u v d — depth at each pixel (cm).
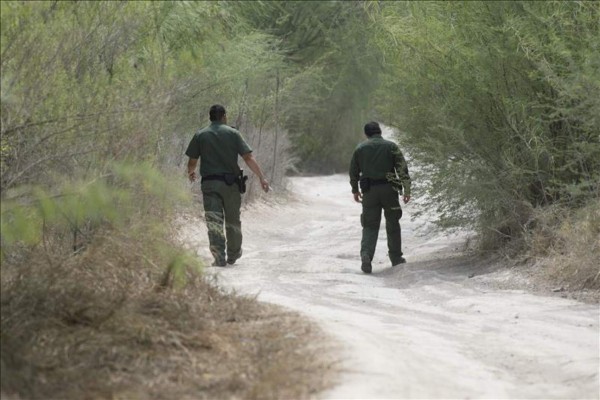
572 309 1673
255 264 2417
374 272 2430
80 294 1212
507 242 2289
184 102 1861
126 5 1523
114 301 1222
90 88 1417
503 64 2278
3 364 1029
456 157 2353
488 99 2320
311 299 1769
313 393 1025
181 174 1953
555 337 1429
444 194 2339
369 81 6109
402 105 2541
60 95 1336
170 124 1748
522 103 2195
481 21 2330
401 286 2109
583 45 2131
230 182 2320
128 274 1334
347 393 1029
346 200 4931
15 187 1270
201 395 1021
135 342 1148
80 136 1355
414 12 2461
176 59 1695
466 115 2344
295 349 1188
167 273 1346
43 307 1179
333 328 1338
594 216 1995
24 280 1195
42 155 1313
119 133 1411
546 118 2261
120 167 1306
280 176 4641
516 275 2050
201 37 1853
